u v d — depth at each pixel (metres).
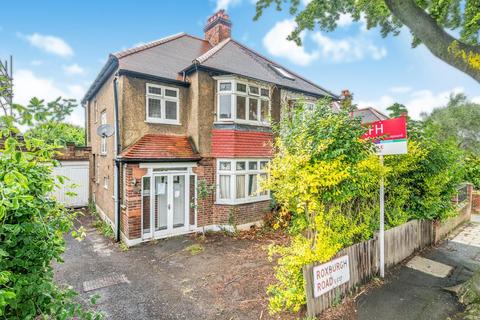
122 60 9.37
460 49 4.19
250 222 10.26
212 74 9.84
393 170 5.70
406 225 6.23
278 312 4.38
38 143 2.18
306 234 4.52
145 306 4.98
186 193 9.58
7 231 2.22
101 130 9.08
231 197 9.88
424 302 4.48
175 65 10.73
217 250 7.87
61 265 6.97
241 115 10.16
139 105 9.22
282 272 4.52
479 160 13.91
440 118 21.44
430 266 5.85
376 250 5.29
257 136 10.41
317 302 4.09
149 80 9.41
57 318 2.38
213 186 9.58
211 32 14.31
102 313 2.72
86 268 6.79
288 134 4.64
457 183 7.84
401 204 6.28
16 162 1.99
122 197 8.89
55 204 2.65
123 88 8.86
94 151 13.45
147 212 8.91
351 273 4.70
